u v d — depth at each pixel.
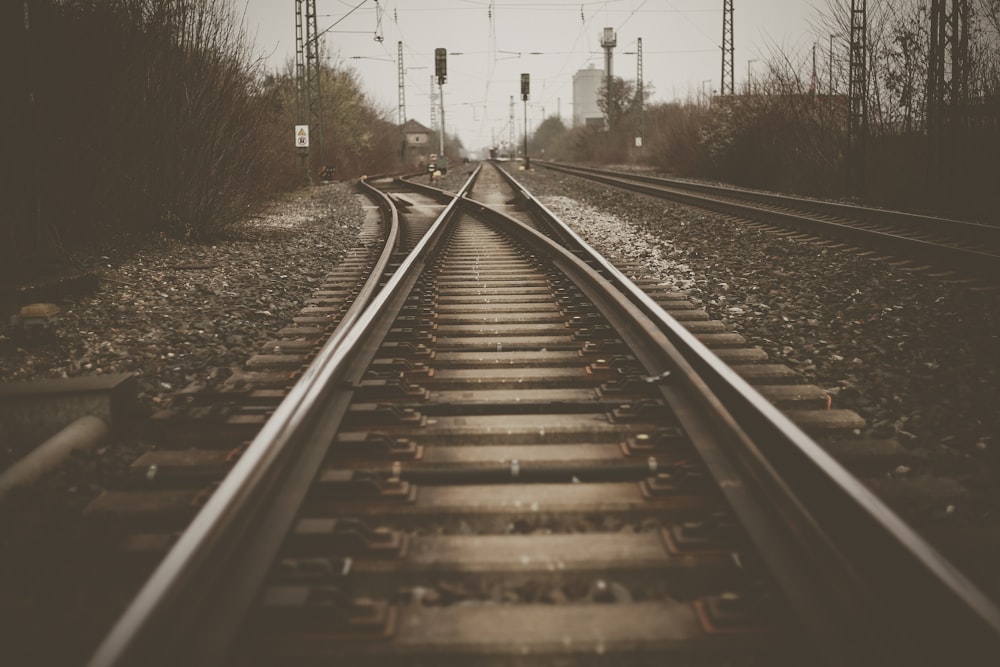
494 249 11.49
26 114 7.91
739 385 3.95
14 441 4.20
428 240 10.68
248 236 13.60
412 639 2.28
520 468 3.49
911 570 2.44
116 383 4.30
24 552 2.89
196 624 2.21
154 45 10.80
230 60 12.51
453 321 6.56
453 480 3.46
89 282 8.18
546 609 2.43
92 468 3.66
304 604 2.32
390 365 4.96
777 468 3.59
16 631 2.43
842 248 10.66
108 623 2.47
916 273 8.77
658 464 3.48
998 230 10.41
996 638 2.01
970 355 5.66
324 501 3.19
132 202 11.39
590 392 4.58
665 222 15.05
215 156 12.66
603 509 3.14
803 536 2.61
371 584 2.68
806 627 2.22
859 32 18.41
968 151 16.19
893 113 18.58
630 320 5.66
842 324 6.66
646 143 62.44
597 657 2.25
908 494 3.38
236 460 3.70
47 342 6.17
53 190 9.38
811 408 4.64
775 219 13.62
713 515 2.88
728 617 2.32
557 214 17.47
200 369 5.45
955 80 15.39
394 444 3.67
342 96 48.50
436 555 2.76
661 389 4.27
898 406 4.60
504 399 4.43
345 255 11.45
